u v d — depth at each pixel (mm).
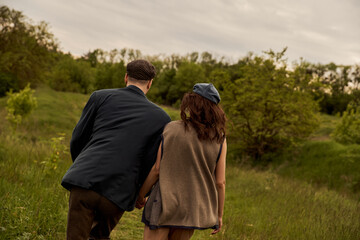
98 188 2191
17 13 39562
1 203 3578
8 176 4969
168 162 2232
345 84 60031
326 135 27141
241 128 20219
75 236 2215
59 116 22156
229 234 4570
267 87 18344
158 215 2156
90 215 2250
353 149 16016
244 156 19969
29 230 3250
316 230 5031
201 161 2248
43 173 5625
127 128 2363
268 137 19828
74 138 2521
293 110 18453
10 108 13719
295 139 19719
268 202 7203
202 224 2168
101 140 2328
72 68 62625
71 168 2270
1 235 3012
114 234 4039
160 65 75750
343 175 14789
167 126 2332
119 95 2518
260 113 18953
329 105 56500
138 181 2391
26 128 16422
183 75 65500
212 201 2289
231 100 19516
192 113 2291
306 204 7227
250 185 9398
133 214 5012
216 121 2309
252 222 5496
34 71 40875
